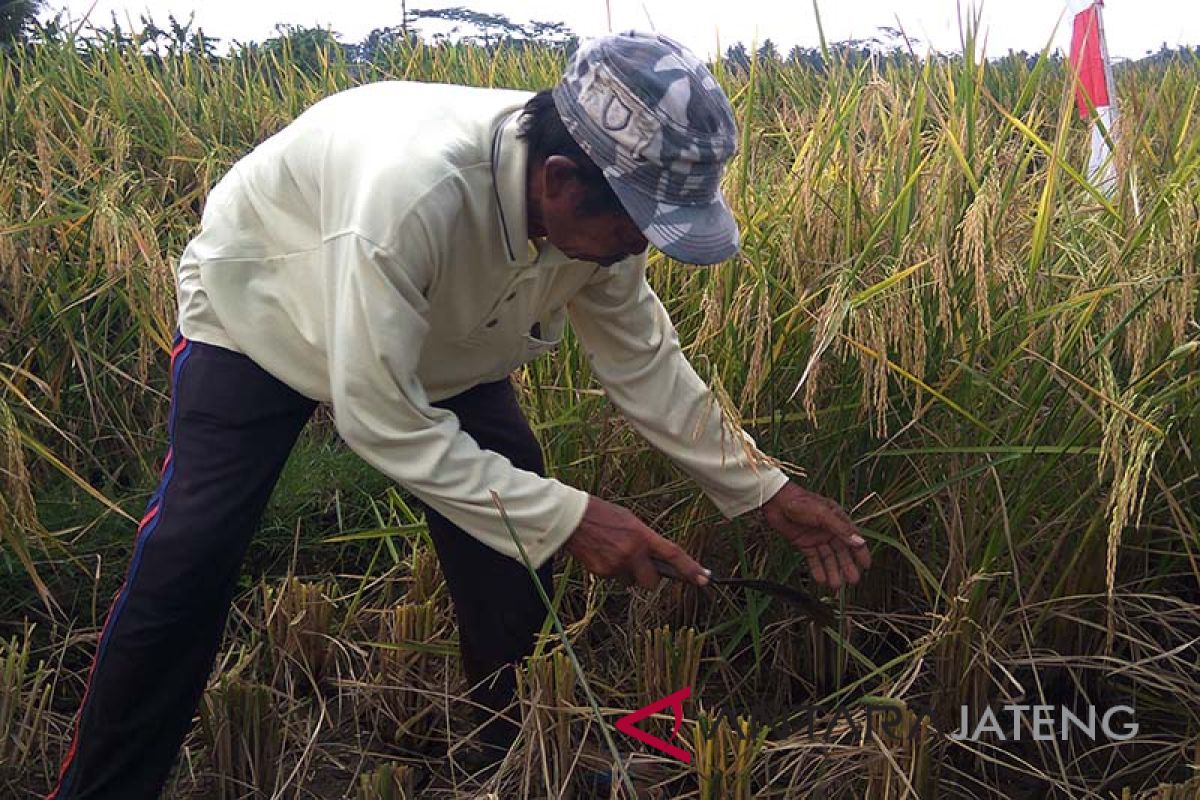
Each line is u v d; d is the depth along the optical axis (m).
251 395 1.87
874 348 2.08
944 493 2.44
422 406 1.72
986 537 2.36
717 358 2.48
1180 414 2.18
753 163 3.30
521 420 2.27
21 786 2.25
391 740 2.44
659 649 2.27
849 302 1.97
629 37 1.63
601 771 2.19
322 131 1.79
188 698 1.95
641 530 1.77
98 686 1.88
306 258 1.79
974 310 2.32
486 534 1.77
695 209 1.63
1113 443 1.89
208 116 4.58
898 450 2.25
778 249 2.54
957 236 2.16
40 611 2.75
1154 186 2.61
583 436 2.69
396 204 1.63
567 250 1.77
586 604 2.68
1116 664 2.41
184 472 1.87
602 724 1.86
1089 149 3.18
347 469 3.09
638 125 1.57
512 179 1.71
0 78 4.53
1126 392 1.98
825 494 2.50
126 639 1.85
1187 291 2.03
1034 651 2.41
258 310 1.83
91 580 2.78
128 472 3.25
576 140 1.62
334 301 1.68
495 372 2.07
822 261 2.44
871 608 2.55
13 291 3.01
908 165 2.57
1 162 3.63
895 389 2.37
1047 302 2.39
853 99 2.74
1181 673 2.27
